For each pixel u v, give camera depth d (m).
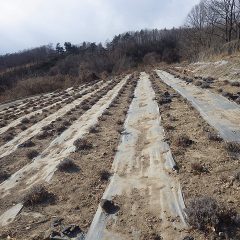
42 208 10.32
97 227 8.91
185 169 11.73
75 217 9.56
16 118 27.36
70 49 150.50
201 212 8.38
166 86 32.97
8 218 10.02
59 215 9.80
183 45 103.81
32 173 13.52
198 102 21.95
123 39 159.50
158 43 135.12
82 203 10.31
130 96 29.05
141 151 14.31
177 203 9.54
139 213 9.32
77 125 20.94
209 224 8.10
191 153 13.16
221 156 12.41
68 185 11.72
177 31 150.12
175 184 10.71
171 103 23.33
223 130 15.36
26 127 22.58
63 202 10.56
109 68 102.81
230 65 33.25
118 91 35.09
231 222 8.19
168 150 13.67
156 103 23.91
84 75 62.88
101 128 19.17
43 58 148.62
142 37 152.50
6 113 32.28
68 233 8.71
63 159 14.18
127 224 8.87
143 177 11.62
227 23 66.06
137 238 8.21
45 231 9.04
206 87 27.17
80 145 15.64
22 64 148.50
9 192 12.00
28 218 9.86
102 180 11.83
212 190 10.01
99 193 10.87
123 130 18.11
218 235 7.80
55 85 57.91
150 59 115.56
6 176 13.61
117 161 13.48
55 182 12.11
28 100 42.09
